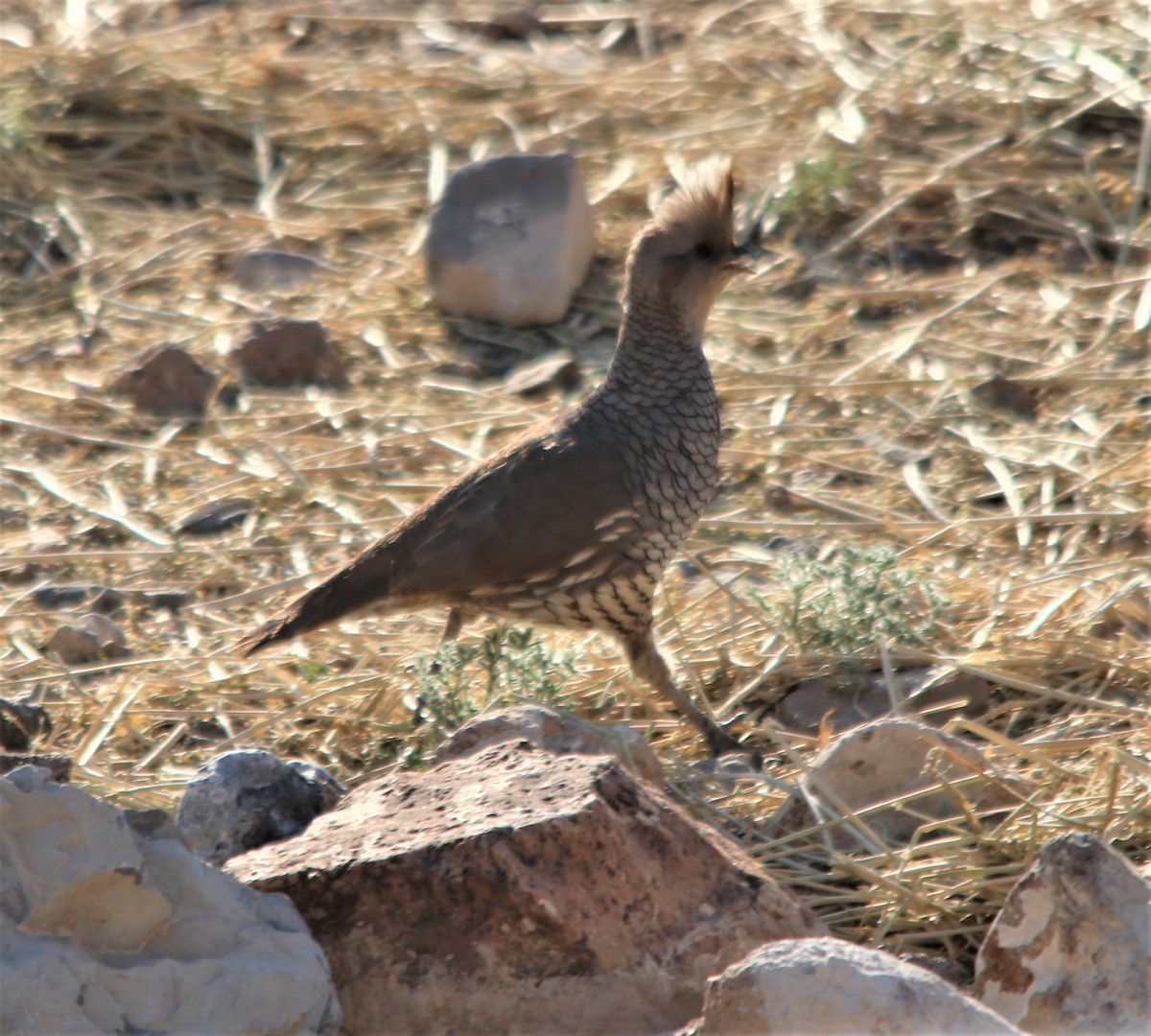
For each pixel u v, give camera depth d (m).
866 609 10.30
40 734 9.78
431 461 13.47
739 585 11.54
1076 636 10.28
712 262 9.53
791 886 7.95
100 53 19.52
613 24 21.78
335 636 11.17
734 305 15.85
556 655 10.38
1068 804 8.30
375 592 9.77
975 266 16.11
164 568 12.14
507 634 10.02
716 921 6.77
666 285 9.56
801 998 5.71
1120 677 10.01
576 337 15.52
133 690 10.32
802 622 10.38
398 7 22.50
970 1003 5.73
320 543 12.34
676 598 11.32
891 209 16.80
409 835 6.85
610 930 6.61
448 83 20.06
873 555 10.52
